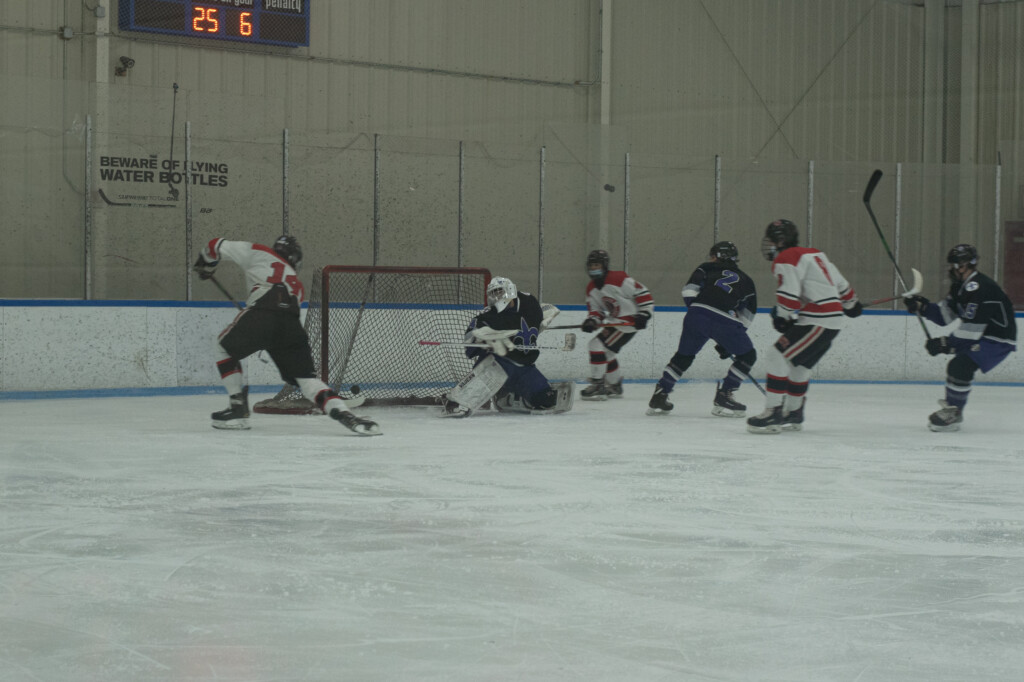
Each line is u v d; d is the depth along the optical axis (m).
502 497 9.05
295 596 5.95
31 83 24.44
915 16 35.03
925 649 5.12
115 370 20.12
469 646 5.11
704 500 9.01
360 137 28.05
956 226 31.97
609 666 4.85
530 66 30.48
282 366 13.52
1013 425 15.53
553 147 30.70
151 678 4.65
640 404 18.59
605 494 9.25
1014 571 6.65
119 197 24.94
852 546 7.32
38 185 24.53
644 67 31.86
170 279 25.48
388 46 28.58
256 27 26.52
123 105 25.27
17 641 5.15
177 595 5.95
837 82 34.50
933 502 9.04
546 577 6.39
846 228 31.95
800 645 5.17
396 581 6.27
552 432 14.02
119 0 25.25
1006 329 14.31
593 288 19.25
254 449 12.02
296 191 26.77
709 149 32.75
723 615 5.65
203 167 25.75
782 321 13.88
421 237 28.19
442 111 29.38
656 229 30.59
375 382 21.25
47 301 19.45
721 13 32.72
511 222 29.16
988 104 34.31
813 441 13.33
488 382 15.80
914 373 25.83
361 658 4.93
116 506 8.55
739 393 21.16
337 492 9.25
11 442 12.53
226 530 7.65
